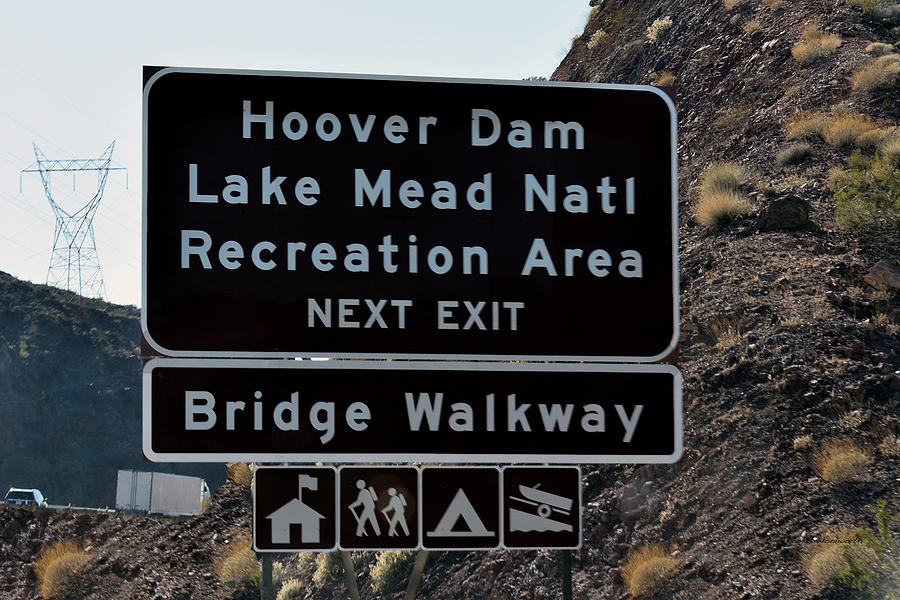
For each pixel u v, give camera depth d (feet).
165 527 81.92
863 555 34.35
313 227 24.26
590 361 24.81
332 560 65.51
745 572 37.35
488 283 24.68
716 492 42.91
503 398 24.54
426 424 24.30
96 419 450.71
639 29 123.85
